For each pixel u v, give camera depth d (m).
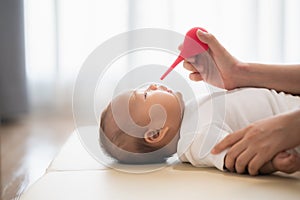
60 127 2.62
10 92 2.85
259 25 2.97
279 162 0.81
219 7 2.92
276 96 1.04
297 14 2.98
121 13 2.95
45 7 2.99
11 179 1.54
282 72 1.07
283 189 0.76
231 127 0.98
